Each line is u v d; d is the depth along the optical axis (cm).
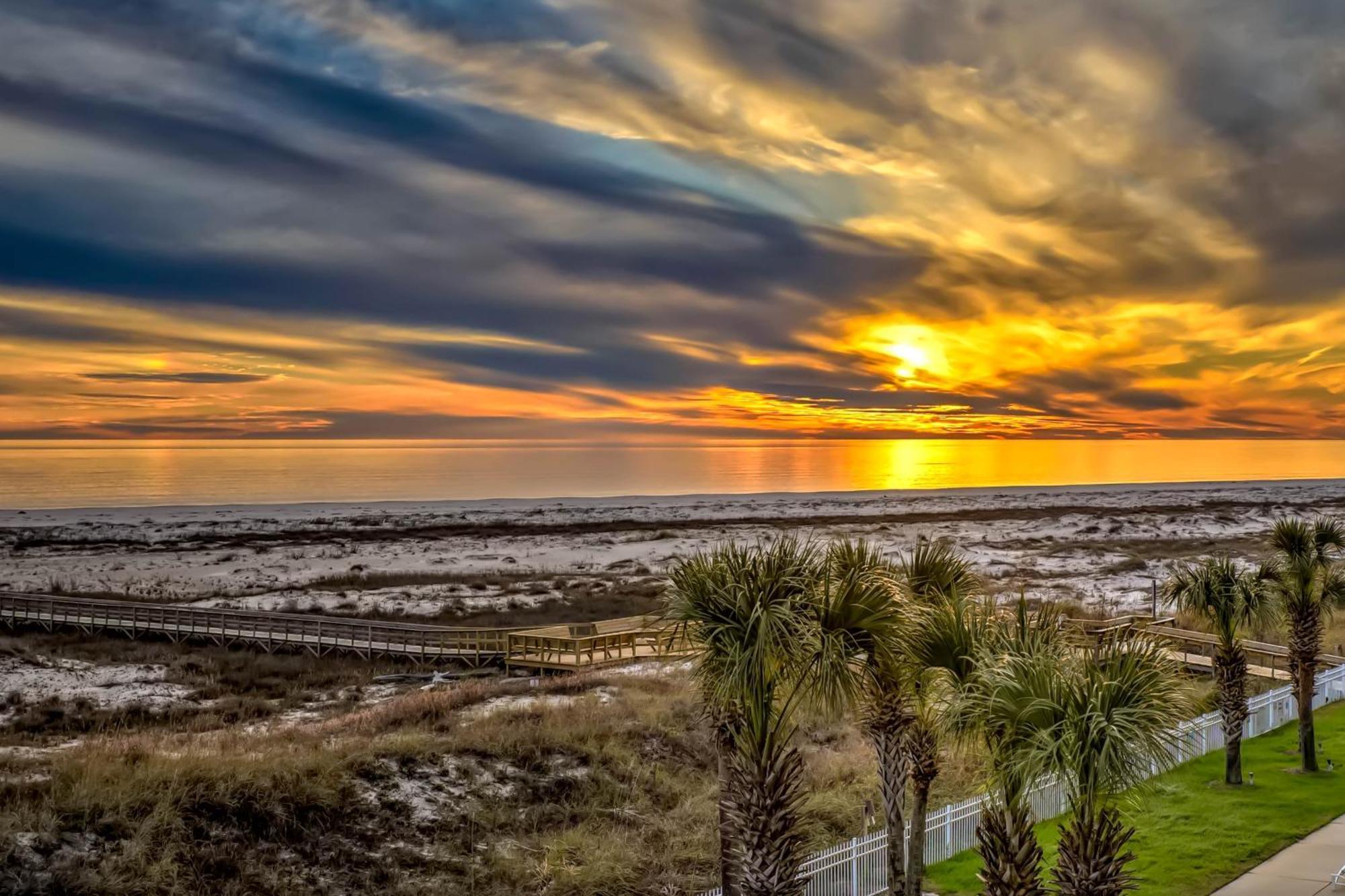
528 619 4700
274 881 1688
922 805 1376
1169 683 1065
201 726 2811
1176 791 2056
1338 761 2270
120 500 15738
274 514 12294
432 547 8412
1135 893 1546
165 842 1683
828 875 1580
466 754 2262
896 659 1271
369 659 3838
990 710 1089
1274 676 3181
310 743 2245
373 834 1891
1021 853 1102
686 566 1260
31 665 3700
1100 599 5162
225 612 4353
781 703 1367
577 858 1898
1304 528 2222
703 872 1889
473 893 1750
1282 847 1730
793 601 1198
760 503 14288
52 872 1536
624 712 2634
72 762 1888
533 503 14662
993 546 8050
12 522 10894
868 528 9906
